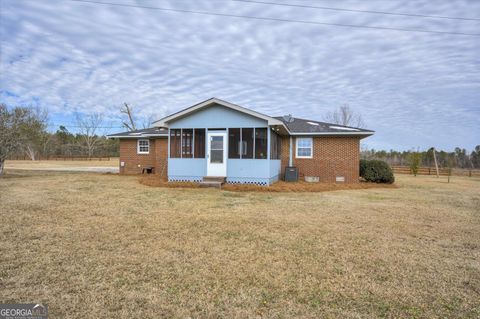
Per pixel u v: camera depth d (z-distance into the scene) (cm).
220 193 1047
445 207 844
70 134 6278
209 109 1273
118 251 433
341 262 406
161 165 1789
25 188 1112
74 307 278
